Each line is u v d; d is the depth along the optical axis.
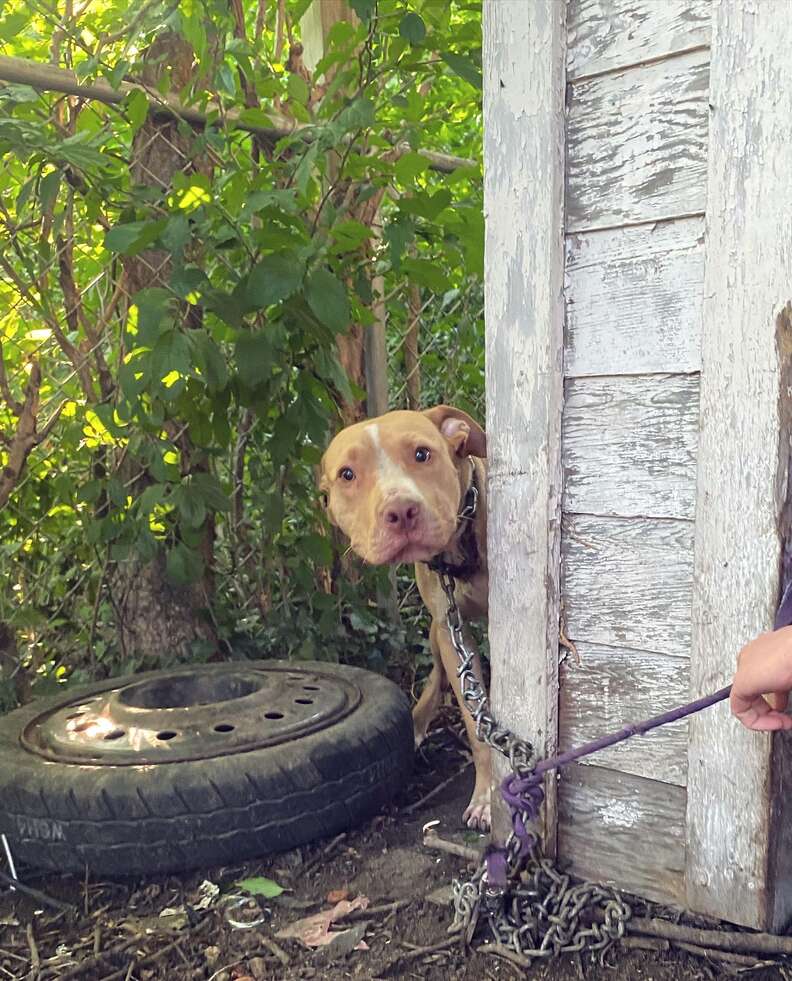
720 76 1.63
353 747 2.41
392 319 4.32
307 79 3.62
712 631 1.77
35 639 3.40
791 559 1.67
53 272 3.30
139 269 3.19
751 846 1.77
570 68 1.85
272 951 1.91
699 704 1.56
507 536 2.07
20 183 3.13
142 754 2.31
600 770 2.01
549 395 1.94
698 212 1.71
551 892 1.97
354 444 2.35
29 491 3.29
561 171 1.88
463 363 4.38
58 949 1.98
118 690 2.79
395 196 3.81
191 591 3.41
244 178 2.96
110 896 2.18
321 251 2.87
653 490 1.86
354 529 2.37
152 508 2.97
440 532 2.25
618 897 1.94
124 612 3.40
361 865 2.27
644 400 1.85
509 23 1.90
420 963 1.84
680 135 1.72
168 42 3.20
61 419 3.32
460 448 2.48
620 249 1.84
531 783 1.91
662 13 1.71
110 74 2.78
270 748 2.34
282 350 3.10
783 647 1.28
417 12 2.90
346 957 1.87
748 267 1.65
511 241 1.96
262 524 3.53
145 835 2.17
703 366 1.73
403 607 4.25
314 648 3.47
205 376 2.83
